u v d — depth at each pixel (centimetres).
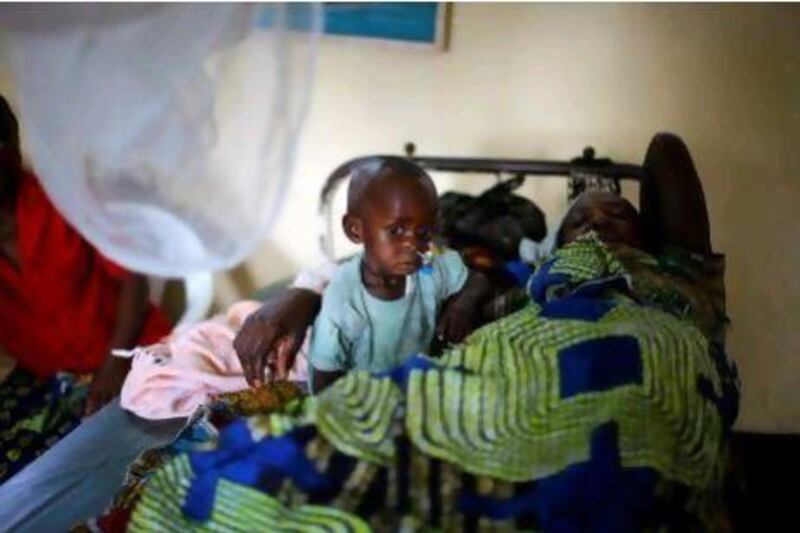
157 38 63
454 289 99
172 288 188
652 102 164
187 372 110
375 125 176
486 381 69
